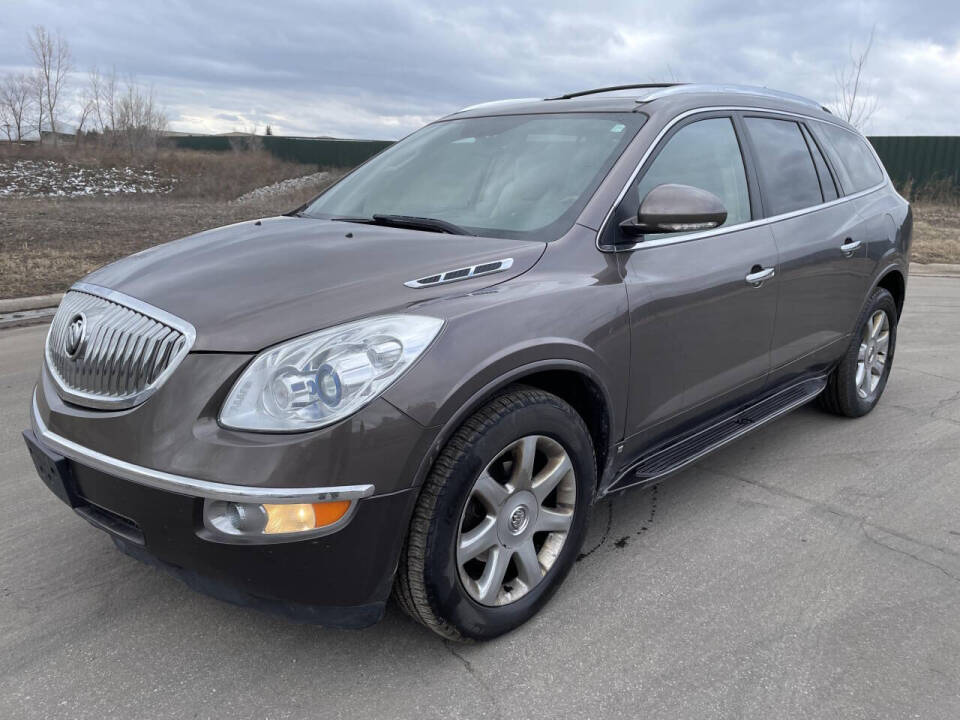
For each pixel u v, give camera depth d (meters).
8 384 5.09
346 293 2.24
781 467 3.94
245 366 2.04
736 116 3.58
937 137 24.25
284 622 2.57
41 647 2.42
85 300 2.53
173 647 2.43
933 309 8.29
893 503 3.54
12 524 3.20
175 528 2.04
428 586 2.20
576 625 2.57
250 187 37.59
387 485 2.06
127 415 2.12
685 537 3.19
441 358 2.14
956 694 2.26
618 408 2.76
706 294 3.05
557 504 2.61
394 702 2.21
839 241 3.98
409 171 3.46
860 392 4.60
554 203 2.87
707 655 2.43
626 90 3.57
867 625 2.60
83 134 44.59
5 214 16.70
